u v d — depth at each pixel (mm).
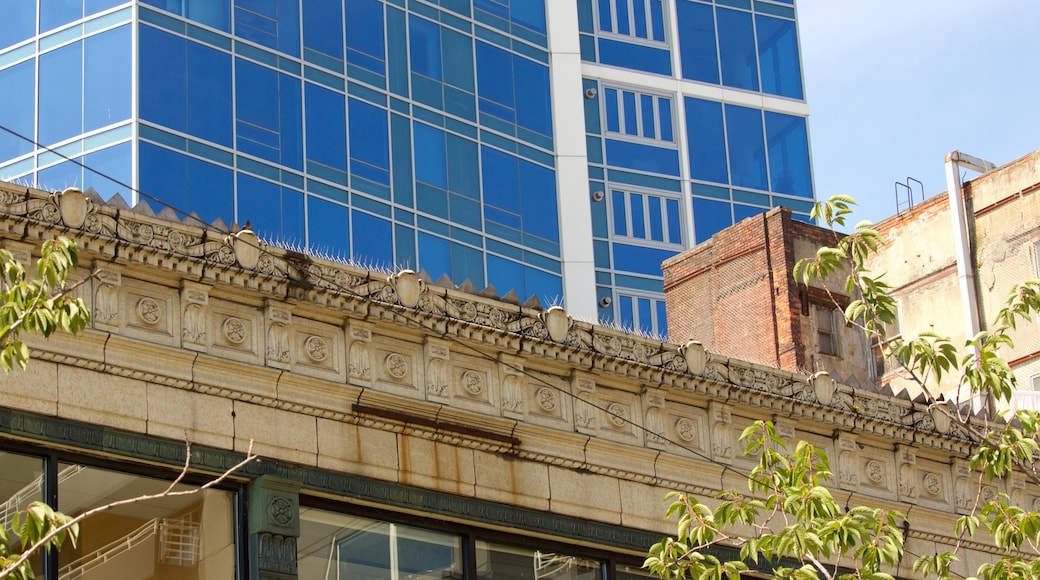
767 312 55219
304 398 32750
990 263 60688
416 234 65938
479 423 34938
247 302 32594
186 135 60688
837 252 32969
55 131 60625
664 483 37531
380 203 65188
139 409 30797
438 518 34125
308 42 65312
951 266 61812
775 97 81312
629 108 77812
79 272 30719
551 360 36406
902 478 41750
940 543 42062
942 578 32844
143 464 30750
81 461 30172
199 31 62344
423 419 34188
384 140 66250
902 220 63688
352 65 66375
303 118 64062
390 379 34031
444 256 66625
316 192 63344
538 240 70375
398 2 68938
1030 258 59625
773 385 39844
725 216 77938
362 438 33438
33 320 25391
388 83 67375
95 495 30172
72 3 62094
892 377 59969
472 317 35312
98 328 30562
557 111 73312
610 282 74125
